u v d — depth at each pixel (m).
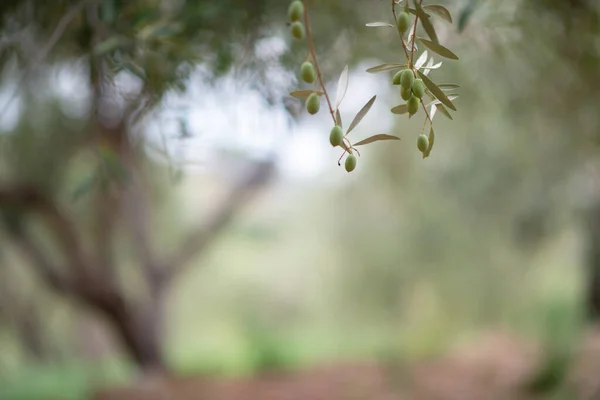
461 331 6.32
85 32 1.55
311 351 5.10
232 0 1.64
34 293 7.72
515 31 2.19
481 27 2.18
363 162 7.57
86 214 5.46
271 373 4.25
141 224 5.54
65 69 2.52
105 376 4.46
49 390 3.61
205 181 7.31
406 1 0.80
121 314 5.33
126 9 1.46
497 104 3.17
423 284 7.73
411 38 0.81
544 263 7.42
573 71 2.37
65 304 7.80
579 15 1.87
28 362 7.34
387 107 3.13
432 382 3.74
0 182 4.71
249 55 1.80
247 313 10.70
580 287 5.89
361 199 8.61
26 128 4.11
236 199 5.96
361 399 3.47
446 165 6.04
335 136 0.75
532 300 6.85
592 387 3.15
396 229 8.16
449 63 2.51
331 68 2.11
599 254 4.88
